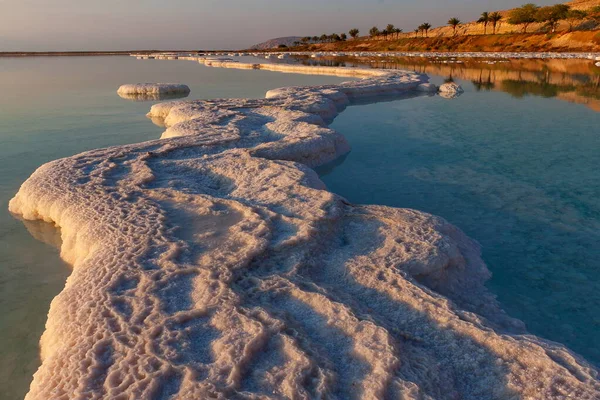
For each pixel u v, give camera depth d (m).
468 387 2.54
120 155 6.75
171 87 17.08
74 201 4.98
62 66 36.31
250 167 6.17
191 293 3.24
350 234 4.37
